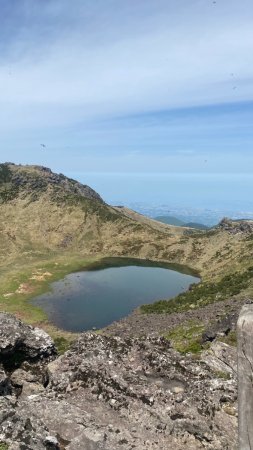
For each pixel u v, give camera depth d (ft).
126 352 75.87
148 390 65.82
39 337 90.99
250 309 35.24
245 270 416.87
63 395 66.23
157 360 73.31
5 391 77.15
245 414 34.55
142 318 312.71
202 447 56.34
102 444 53.88
